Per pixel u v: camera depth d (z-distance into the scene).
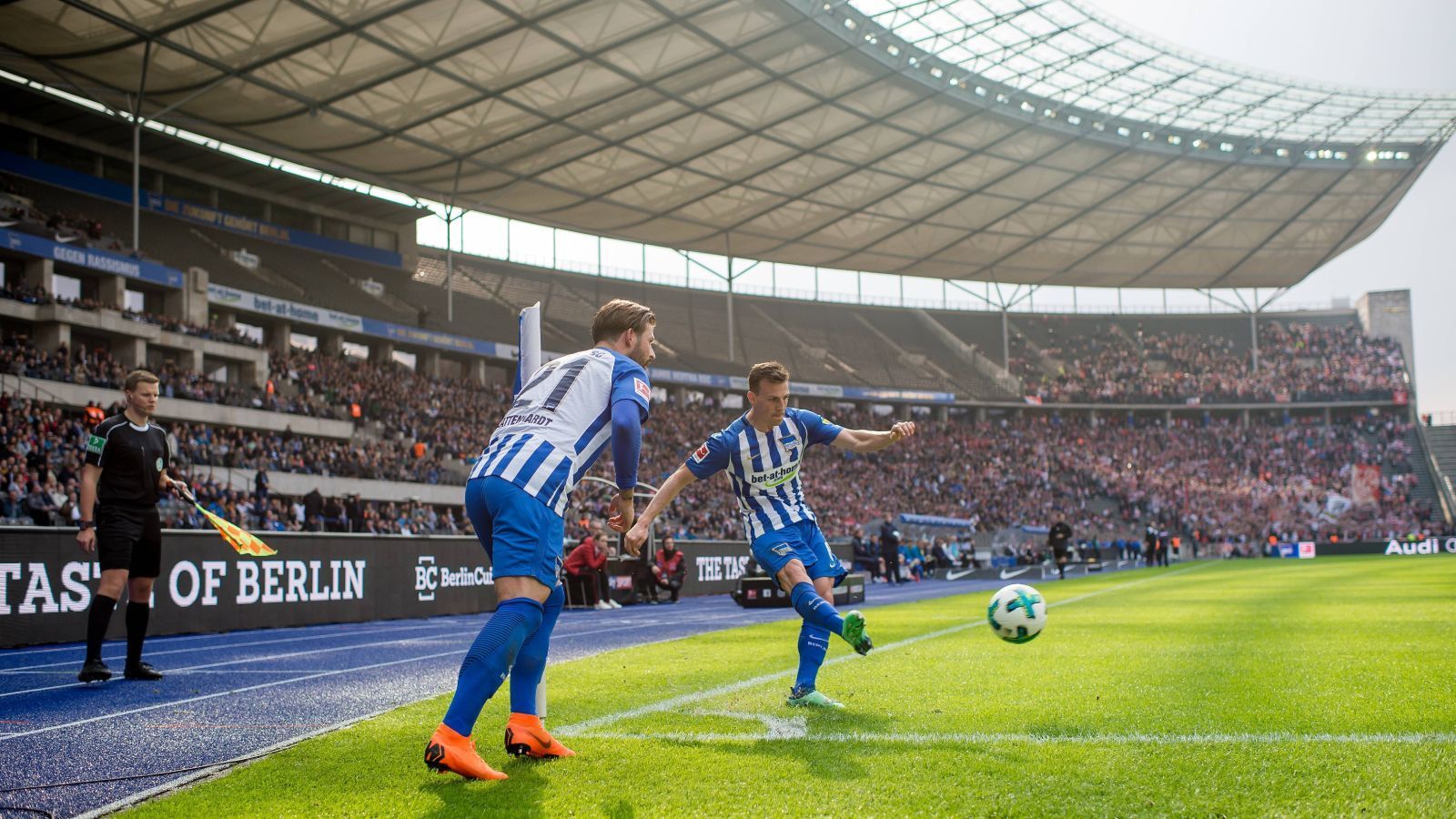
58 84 28.81
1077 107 40.47
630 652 7.69
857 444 4.90
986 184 44.06
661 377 45.50
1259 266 58.00
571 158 37.09
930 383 54.97
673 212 44.06
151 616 10.56
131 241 33.97
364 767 3.43
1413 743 3.36
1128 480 52.94
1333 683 4.79
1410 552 44.28
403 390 36.16
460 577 15.35
